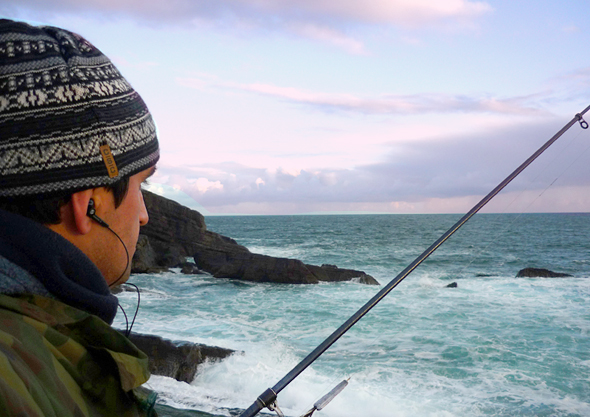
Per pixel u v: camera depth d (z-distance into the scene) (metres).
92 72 0.68
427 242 53.12
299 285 21.41
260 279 22.14
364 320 14.32
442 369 9.79
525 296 18.42
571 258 37.12
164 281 21.34
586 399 8.34
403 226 100.81
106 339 0.62
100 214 0.68
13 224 0.59
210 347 9.28
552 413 7.77
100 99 0.67
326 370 9.68
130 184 0.73
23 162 0.60
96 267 0.65
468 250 43.53
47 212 0.63
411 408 7.91
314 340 11.98
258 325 13.61
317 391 8.46
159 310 15.11
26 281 0.59
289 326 13.66
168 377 8.62
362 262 34.56
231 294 19.06
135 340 9.03
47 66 0.63
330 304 17.00
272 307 16.48
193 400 7.66
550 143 2.93
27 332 0.53
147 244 23.56
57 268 0.60
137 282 20.45
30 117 0.61
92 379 0.58
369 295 18.95
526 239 56.50
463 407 7.96
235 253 24.30
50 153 0.62
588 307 16.22
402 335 12.52
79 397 0.56
